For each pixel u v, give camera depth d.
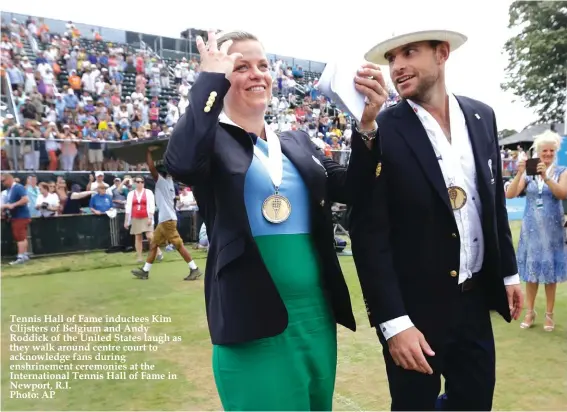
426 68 1.68
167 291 5.50
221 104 1.39
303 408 1.53
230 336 1.45
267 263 1.51
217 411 2.66
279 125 14.87
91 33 19.12
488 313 1.86
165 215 6.04
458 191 1.71
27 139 9.08
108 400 2.80
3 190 8.35
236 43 1.54
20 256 7.56
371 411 2.60
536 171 3.84
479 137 1.77
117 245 8.78
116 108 15.80
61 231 8.30
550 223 3.82
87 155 9.62
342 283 1.65
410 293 1.73
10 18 16.34
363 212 1.68
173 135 1.38
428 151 1.69
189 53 21.33
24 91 13.74
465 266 1.76
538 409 2.60
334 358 1.65
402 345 1.63
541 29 20.48
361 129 1.53
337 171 1.71
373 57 1.79
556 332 3.83
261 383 1.48
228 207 1.46
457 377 1.86
